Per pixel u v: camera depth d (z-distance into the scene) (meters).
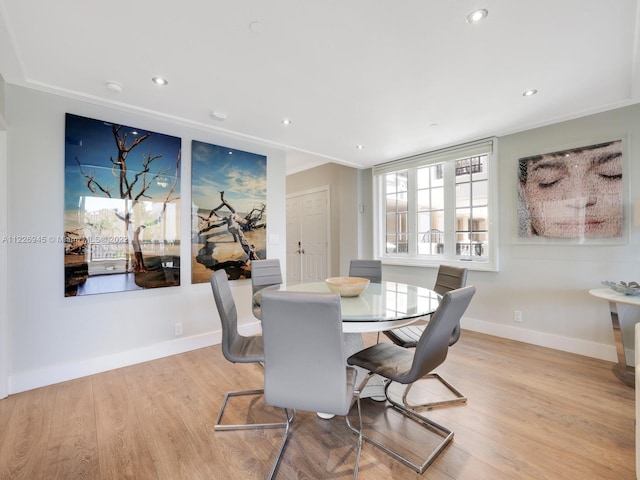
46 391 2.21
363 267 3.30
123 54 1.83
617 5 1.46
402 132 3.20
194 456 1.56
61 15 1.49
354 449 1.61
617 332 2.44
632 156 2.56
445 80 2.15
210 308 3.17
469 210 3.65
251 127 3.04
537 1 1.44
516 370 2.51
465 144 3.57
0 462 1.50
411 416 1.90
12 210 2.19
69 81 2.14
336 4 1.44
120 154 2.63
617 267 2.63
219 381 2.38
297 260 6.19
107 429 1.77
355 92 2.32
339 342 1.23
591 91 2.33
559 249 2.94
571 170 2.86
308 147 3.73
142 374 2.49
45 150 2.30
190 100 2.44
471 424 1.80
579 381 2.31
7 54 1.82
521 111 2.68
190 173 3.06
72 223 2.40
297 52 1.82
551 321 3.00
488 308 3.44
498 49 1.80
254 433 1.75
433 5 1.46
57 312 2.36
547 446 1.61
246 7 1.46
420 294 2.30
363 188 4.88
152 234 2.79
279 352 1.30
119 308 2.64
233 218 3.36
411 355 1.82
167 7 1.45
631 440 1.64
